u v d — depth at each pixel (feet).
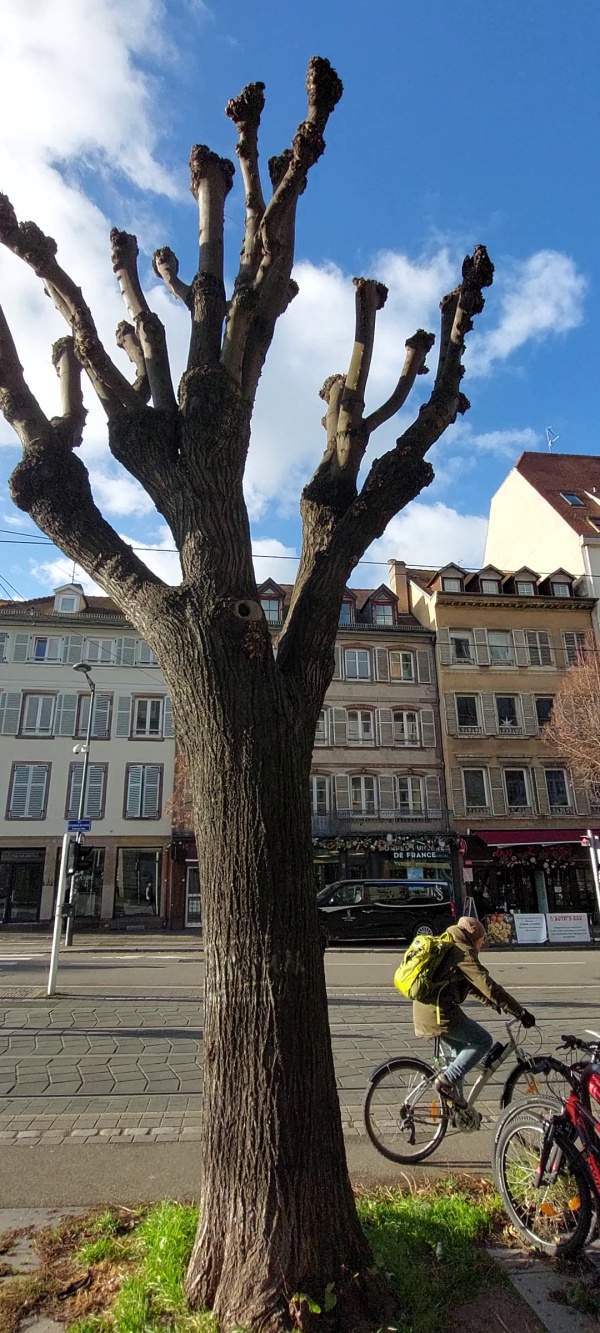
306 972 9.42
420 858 98.63
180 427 11.71
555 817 103.24
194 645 10.19
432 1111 15.28
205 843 9.79
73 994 36.06
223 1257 8.75
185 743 10.28
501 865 100.17
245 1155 8.86
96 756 99.55
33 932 88.79
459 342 13.88
